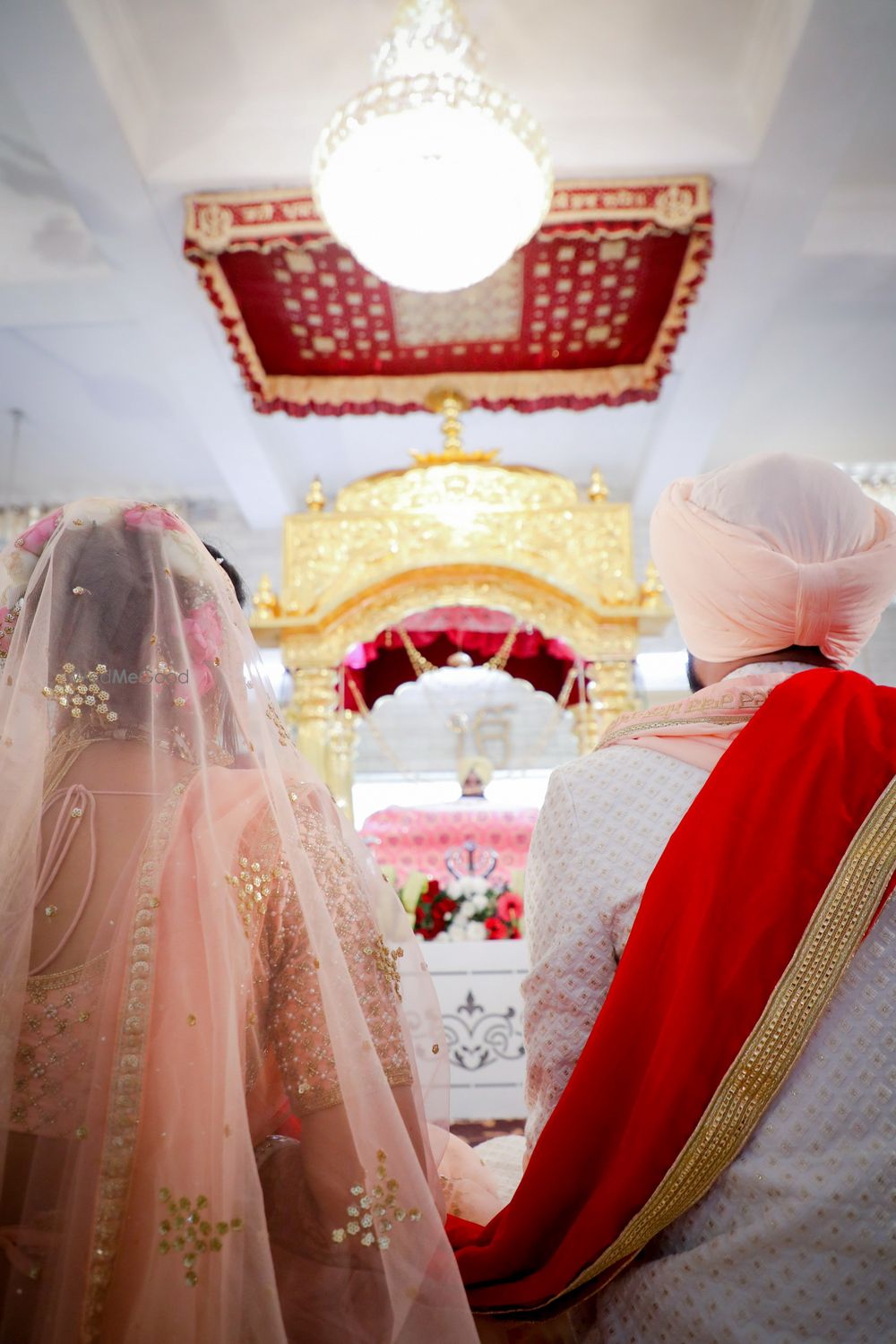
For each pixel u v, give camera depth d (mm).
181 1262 791
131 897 894
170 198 3320
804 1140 874
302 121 3258
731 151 3191
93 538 1062
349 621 3820
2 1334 801
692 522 1189
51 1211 824
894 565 1151
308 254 3242
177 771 977
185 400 4730
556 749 6242
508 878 2947
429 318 3578
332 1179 872
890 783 954
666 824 1046
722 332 4277
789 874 925
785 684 1053
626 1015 940
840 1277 844
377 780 6578
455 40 2838
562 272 3352
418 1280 863
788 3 2893
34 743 966
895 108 3463
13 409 5352
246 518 6223
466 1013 2574
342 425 5539
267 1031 925
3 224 3865
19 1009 856
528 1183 958
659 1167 883
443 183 2678
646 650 6938
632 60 3168
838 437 5770
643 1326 918
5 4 2697
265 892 936
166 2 2941
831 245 4062
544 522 3795
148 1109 831
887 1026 893
